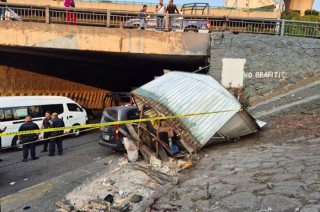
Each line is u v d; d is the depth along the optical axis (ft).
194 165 25.72
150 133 29.22
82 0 78.02
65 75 63.72
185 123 28.35
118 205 20.03
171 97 30.63
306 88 39.55
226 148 28.48
